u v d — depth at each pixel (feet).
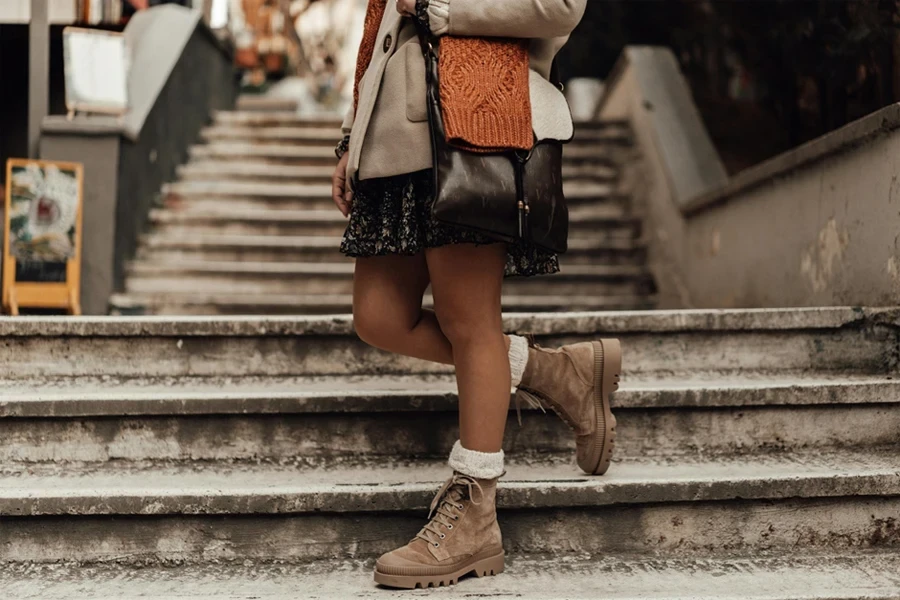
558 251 5.78
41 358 8.18
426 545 5.86
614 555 6.57
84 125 14.51
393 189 5.90
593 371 6.70
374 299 6.26
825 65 11.50
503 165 5.53
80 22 17.24
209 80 21.94
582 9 5.73
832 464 7.03
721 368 8.39
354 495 6.48
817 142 9.50
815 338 8.37
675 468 7.04
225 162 19.84
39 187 13.85
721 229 12.85
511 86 5.68
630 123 19.21
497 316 6.04
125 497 6.42
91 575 6.21
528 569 6.24
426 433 7.47
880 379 7.82
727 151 17.07
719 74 17.98
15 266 13.76
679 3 21.59
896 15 10.16
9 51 17.61
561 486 6.55
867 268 8.72
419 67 5.74
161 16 19.33
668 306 15.14
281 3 31.71
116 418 7.30
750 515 6.70
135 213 16.11
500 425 6.04
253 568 6.34
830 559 6.45
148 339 8.27
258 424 7.39
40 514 6.38
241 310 14.74
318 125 21.91
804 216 10.07
